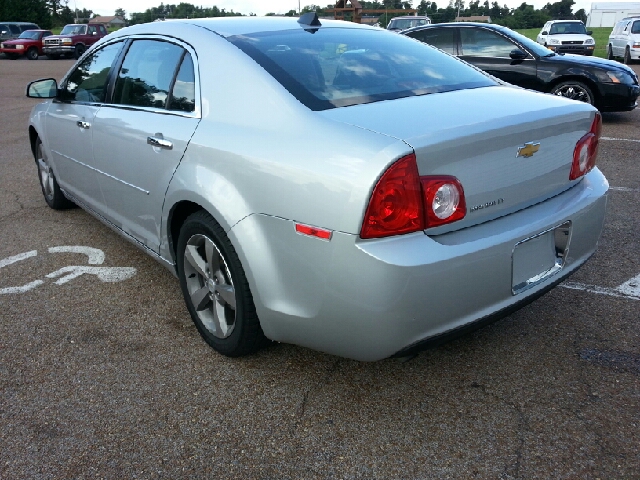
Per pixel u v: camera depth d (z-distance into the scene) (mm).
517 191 2531
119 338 3201
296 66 2785
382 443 2381
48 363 2969
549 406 2572
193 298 3082
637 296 3537
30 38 28625
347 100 2594
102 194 3955
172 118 3088
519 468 2229
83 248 4480
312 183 2264
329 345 2418
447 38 10016
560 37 20578
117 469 2268
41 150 5266
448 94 2773
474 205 2359
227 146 2641
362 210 2131
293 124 2465
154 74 3357
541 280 2631
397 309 2176
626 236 4492
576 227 2754
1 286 3850
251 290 2582
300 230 2316
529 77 9438
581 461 2252
